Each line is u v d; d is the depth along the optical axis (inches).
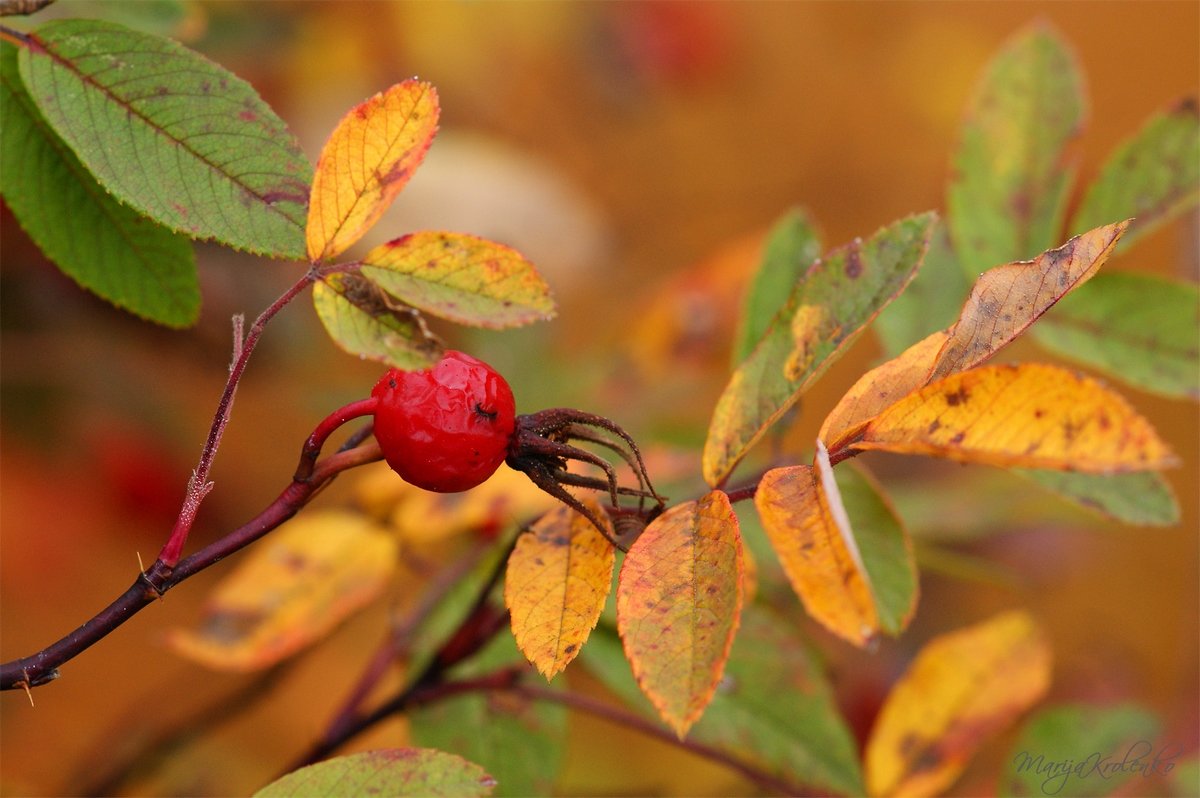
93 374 26.4
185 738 20.6
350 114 14.1
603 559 14.3
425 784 14.2
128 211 15.4
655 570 13.9
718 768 21.9
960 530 19.5
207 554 14.2
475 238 14.1
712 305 23.8
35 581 29.4
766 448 17.9
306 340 26.8
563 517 14.5
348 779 14.2
